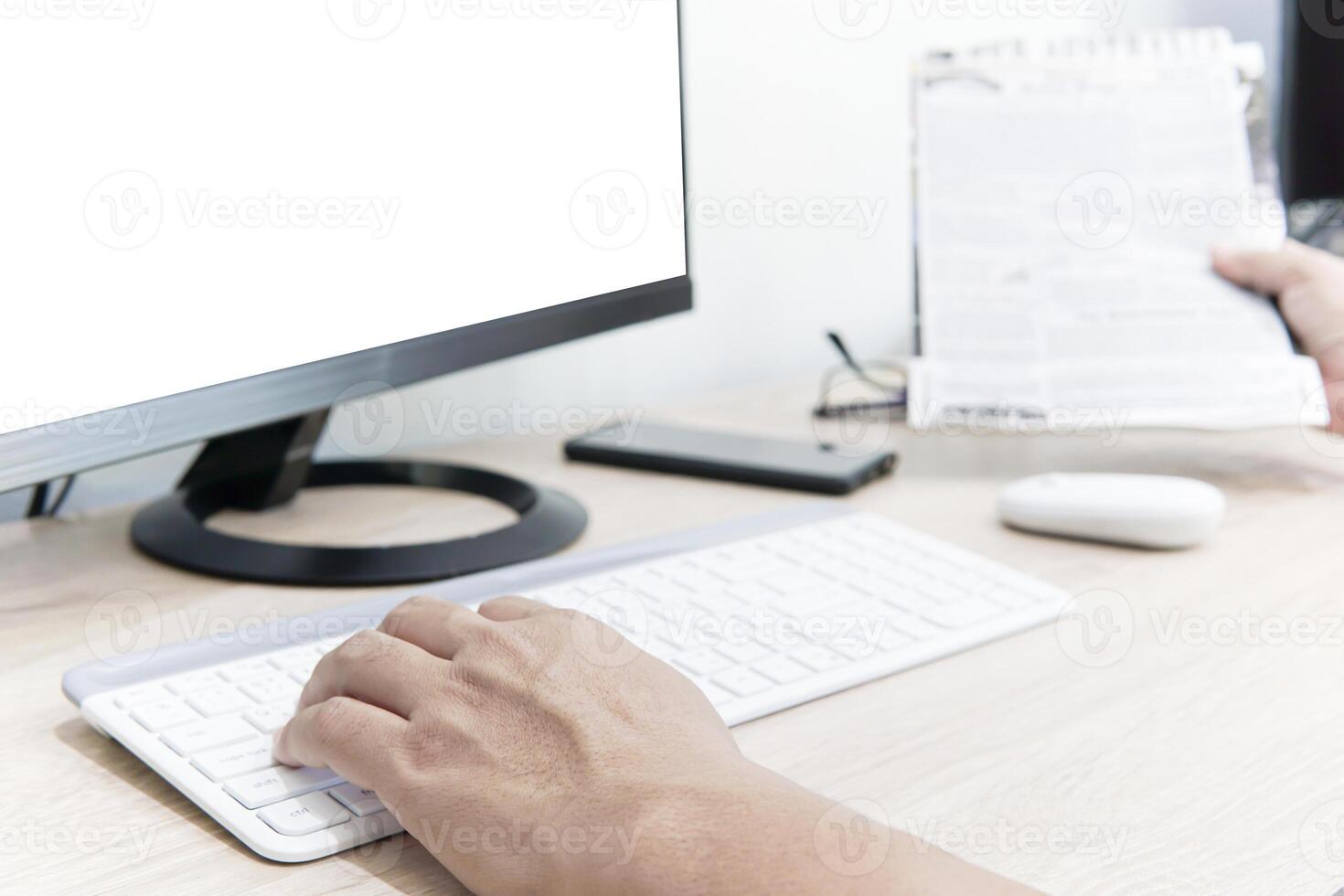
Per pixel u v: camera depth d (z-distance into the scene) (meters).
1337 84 1.25
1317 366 0.89
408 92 0.68
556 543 0.72
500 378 1.04
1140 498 0.72
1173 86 0.98
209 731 0.48
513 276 0.75
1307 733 0.50
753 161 1.20
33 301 0.55
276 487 0.79
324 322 0.66
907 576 0.65
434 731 0.43
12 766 0.48
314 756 0.45
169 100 0.58
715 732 0.45
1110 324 0.93
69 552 0.72
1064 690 0.55
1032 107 0.97
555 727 0.43
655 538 0.71
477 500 0.84
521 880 0.39
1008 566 0.70
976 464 0.92
